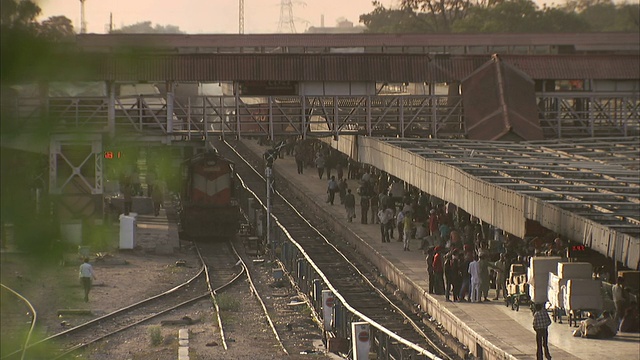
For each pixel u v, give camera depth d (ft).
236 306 180.75
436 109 287.07
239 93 286.05
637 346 129.39
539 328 121.60
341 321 149.07
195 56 278.46
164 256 241.14
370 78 284.20
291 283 206.59
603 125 301.84
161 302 184.24
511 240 176.24
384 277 209.26
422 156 225.35
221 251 258.16
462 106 286.87
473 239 195.31
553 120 290.35
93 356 136.98
